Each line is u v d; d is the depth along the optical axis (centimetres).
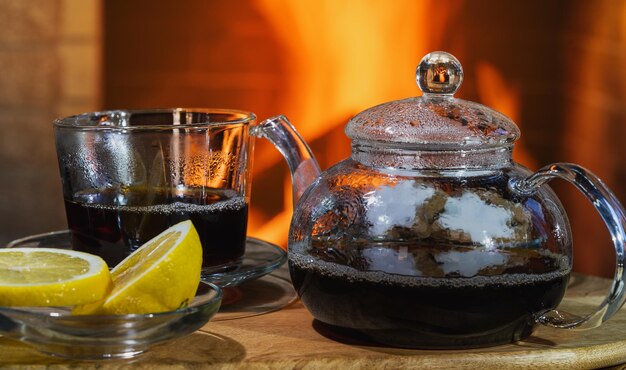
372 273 55
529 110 136
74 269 56
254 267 65
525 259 55
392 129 57
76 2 125
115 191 62
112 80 130
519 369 56
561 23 134
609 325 61
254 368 55
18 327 54
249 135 66
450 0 133
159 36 130
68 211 64
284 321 62
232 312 63
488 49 134
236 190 64
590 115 136
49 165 130
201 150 62
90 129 62
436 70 58
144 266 56
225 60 131
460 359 56
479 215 55
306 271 58
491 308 55
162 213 62
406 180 57
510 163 59
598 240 139
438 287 55
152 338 54
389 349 57
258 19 131
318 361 56
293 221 60
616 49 134
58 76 127
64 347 54
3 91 127
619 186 136
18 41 126
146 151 62
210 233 63
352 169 59
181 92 131
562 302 66
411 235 55
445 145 56
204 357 56
